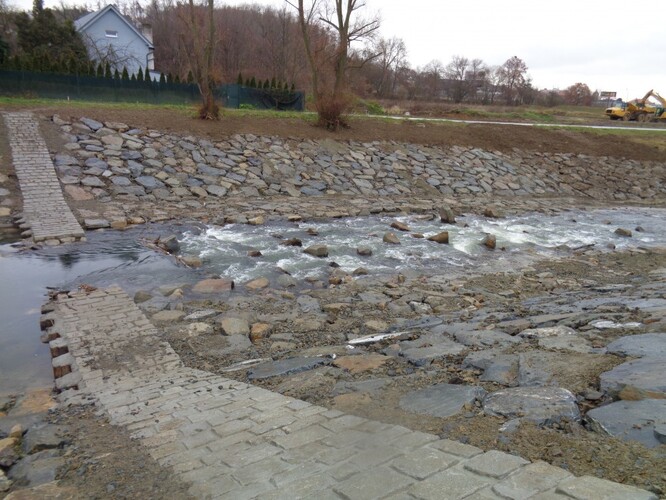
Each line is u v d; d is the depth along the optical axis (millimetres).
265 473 3350
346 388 5086
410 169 22297
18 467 3906
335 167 20906
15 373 6387
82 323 7672
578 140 28625
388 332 7504
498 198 21469
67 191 15117
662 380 4023
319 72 25359
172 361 6461
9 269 10336
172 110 22016
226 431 4176
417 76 73875
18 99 21953
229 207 16109
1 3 44906
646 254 13656
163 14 65375
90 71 28516
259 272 10836
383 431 3857
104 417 4766
